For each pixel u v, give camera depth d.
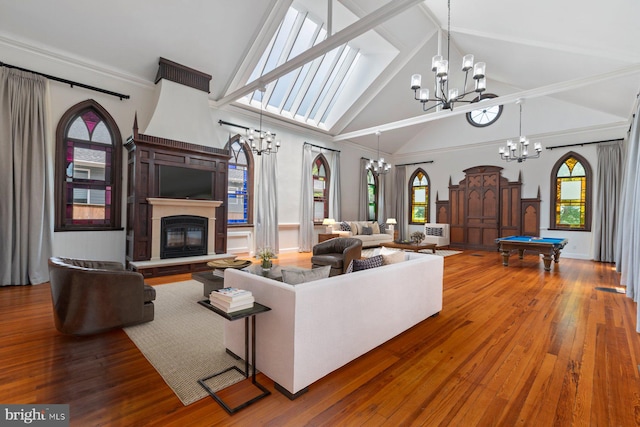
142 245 4.80
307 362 1.83
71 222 4.66
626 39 3.76
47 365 2.09
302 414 1.63
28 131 4.09
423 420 1.59
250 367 2.10
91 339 2.52
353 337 2.16
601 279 5.01
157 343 2.46
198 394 1.79
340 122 8.45
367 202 10.03
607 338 2.67
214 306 1.86
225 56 5.55
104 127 4.96
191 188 5.32
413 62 7.12
